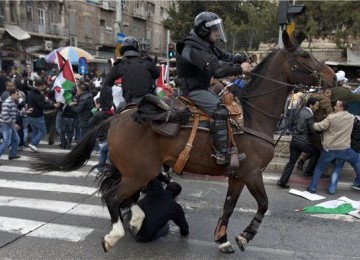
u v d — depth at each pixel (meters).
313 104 7.24
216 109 3.97
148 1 51.44
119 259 4.29
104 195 4.33
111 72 5.60
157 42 54.97
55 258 4.30
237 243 4.34
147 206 4.58
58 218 5.47
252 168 4.15
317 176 6.89
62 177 7.63
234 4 35.09
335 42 23.12
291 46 4.39
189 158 4.14
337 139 6.61
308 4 22.42
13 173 7.86
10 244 4.62
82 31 38.69
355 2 21.77
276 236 5.01
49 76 18.50
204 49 3.89
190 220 5.49
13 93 8.77
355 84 16.53
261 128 4.32
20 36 30.27
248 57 4.91
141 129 4.11
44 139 11.73
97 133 4.55
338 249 4.67
